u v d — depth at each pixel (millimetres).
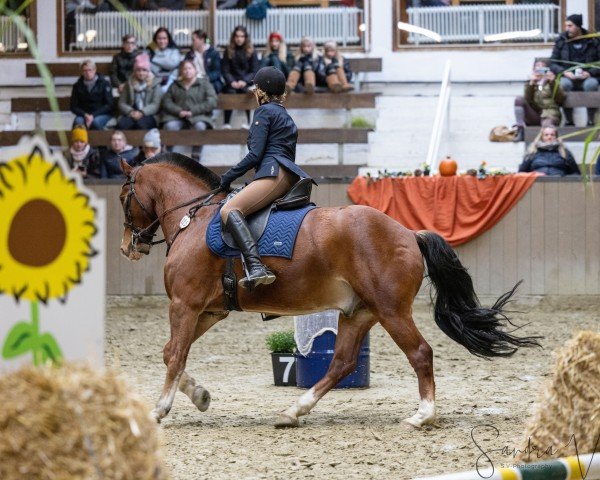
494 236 22500
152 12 29109
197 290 10703
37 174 4020
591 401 6289
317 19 28922
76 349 4125
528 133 25953
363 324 10680
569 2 28375
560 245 22422
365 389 13375
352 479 7941
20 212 3977
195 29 29141
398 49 28609
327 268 10297
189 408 11930
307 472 8227
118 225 23484
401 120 27125
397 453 8984
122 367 15562
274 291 10445
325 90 27047
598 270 22375
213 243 10578
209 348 17828
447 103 25984
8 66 28766
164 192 11414
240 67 26844
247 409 11781
